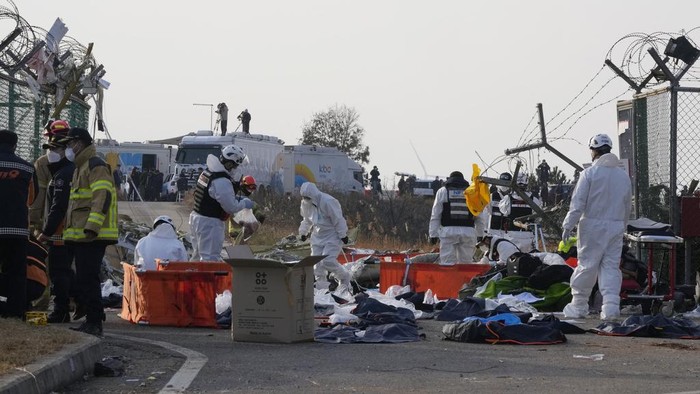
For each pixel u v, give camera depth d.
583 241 30.88
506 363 20.55
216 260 34.16
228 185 33.81
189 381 18.09
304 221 37.19
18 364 16.78
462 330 24.28
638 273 32.62
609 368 19.88
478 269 36.06
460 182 41.00
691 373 19.22
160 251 32.81
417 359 21.09
